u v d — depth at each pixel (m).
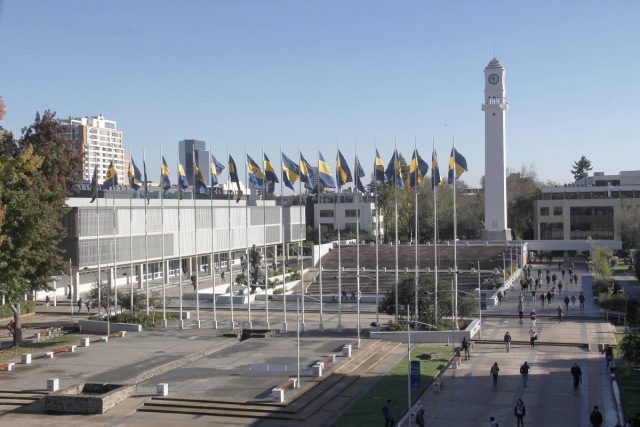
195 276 107.19
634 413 41.47
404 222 176.62
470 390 49.59
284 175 73.50
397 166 73.56
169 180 86.62
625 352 51.25
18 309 66.62
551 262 148.25
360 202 195.50
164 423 41.78
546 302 93.81
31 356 59.44
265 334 71.56
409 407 41.56
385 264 134.00
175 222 119.56
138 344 66.44
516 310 87.50
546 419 42.56
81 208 97.81
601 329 74.88
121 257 106.94
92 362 57.69
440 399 47.25
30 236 61.47
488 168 145.12
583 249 156.50
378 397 47.09
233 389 48.34
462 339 66.00
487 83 145.62
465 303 74.62
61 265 66.12
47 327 78.25
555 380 52.50
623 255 155.38
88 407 43.81
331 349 63.00
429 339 68.75
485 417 43.03
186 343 66.56
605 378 52.94
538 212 179.12
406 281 73.50
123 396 46.12
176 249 119.75
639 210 154.12
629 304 78.56
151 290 110.00
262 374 52.91
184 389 48.59
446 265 131.38
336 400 46.75
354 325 78.25
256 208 146.12
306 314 87.81
